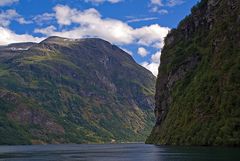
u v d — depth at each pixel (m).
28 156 190.75
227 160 101.25
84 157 168.88
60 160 148.75
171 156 138.25
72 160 147.25
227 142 187.25
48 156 185.38
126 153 198.00
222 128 194.50
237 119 190.88
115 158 153.62
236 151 140.50
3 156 195.00
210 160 103.50
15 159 162.25
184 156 132.25
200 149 170.12
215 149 162.12
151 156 150.38
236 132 186.88
